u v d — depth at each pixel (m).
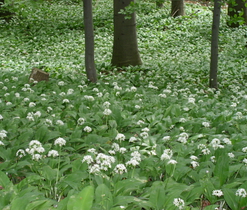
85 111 5.78
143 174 3.70
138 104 6.59
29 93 6.93
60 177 3.54
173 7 19.73
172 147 4.48
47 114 5.64
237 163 3.91
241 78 10.31
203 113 6.04
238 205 3.01
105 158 3.42
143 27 17.66
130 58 11.24
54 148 4.27
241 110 6.45
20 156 3.74
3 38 15.27
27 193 2.83
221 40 15.52
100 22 18.44
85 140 4.54
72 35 16.08
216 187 3.32
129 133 4.96
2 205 2.84
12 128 4.88
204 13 21.17
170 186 3.30
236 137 4.73
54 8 22.41
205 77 10.23
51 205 3.07
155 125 5.51
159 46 14.98
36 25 17.81
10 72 9.62
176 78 9.94
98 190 2.93
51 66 11.15
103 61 12.23
